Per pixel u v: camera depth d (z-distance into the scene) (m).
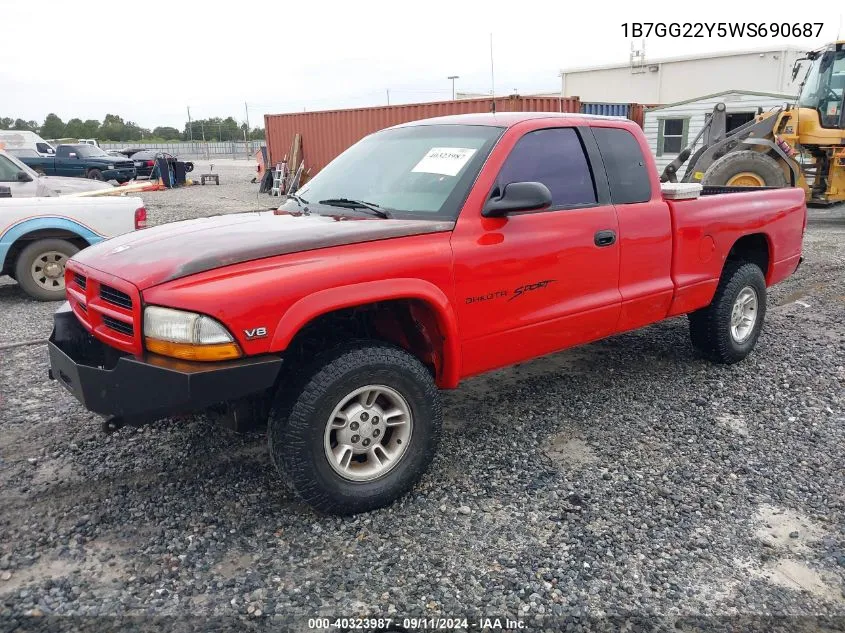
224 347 2.87
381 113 20.48
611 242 4.32
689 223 4.84
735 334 5.50
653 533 3.23
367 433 3.30
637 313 4.62
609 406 4.72
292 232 3.28
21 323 6.93
